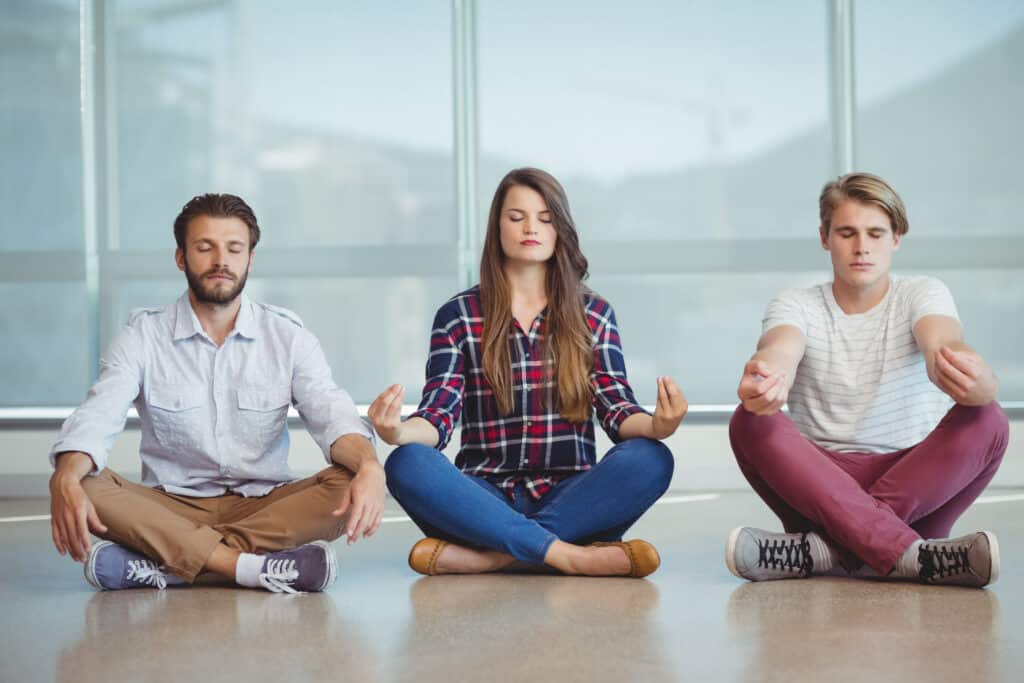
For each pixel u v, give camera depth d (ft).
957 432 8.18
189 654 6.20
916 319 8.69
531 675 5.61
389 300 17.57
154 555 8.30
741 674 5.59
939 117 17.13
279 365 9.12
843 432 8.91
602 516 8.80
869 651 6.04
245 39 17.72
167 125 17.79
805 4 17.24
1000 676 5.50
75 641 6.59
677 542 10.83
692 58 17.34
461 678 5.58
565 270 9.25
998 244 17.01
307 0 17.66
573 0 17.42
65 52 17.85
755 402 8.13
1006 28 17.08
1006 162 17.07
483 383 9.33
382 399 8.38
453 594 7.97
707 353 17.29
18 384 17.75
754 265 17.25
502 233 9.22
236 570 8.21
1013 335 16.99
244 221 8.95
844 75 17.21
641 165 17.38
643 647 6.20
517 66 17.47
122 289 17.79
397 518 13.47
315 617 7.16
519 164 17.47
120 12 17.84
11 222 17.76
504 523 8.63
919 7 17.15
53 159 17.80
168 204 17.79
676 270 17.30
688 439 16.63
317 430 8.96
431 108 17.56
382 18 17.62
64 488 8.04
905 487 8.31
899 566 7.99
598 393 9.29
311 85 17.67
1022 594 7.62
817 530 8.55
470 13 17.52
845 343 8.96
